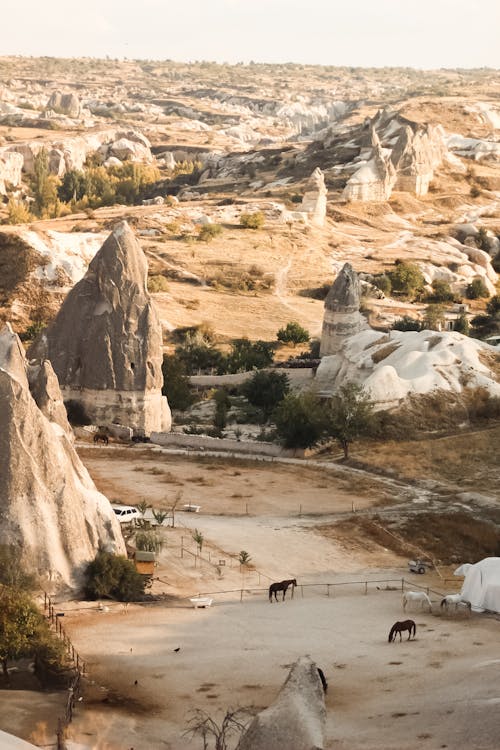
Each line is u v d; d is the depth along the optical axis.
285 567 109.19
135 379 169.38
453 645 80.81
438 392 172.25
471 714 60.47
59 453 95.75
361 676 72.62
